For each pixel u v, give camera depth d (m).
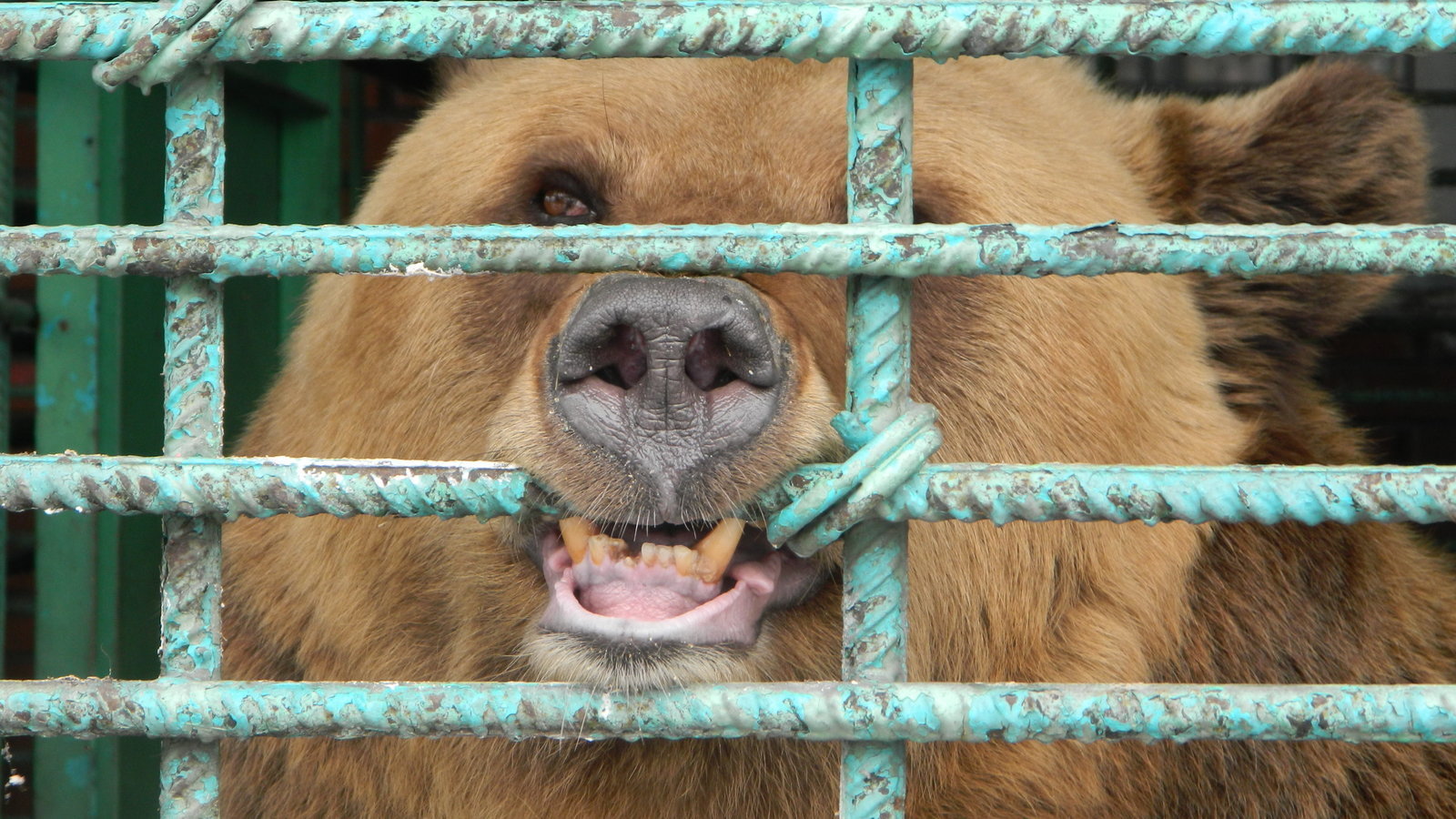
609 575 2.10
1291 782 2.93
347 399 3.00
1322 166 3.26
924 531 2.66
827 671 2.48
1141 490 1.61
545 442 2.07
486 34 1.62
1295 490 1.59
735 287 2.02
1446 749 3.11
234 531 3.25
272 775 3.16
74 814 3.76
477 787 2.75
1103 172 3.13
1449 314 6.62
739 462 2.01
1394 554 3.23
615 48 1.62
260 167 4.65
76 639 3.68
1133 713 1.62
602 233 1.64
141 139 3.83
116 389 3.65
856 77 1.64
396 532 2.81
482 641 2.69
